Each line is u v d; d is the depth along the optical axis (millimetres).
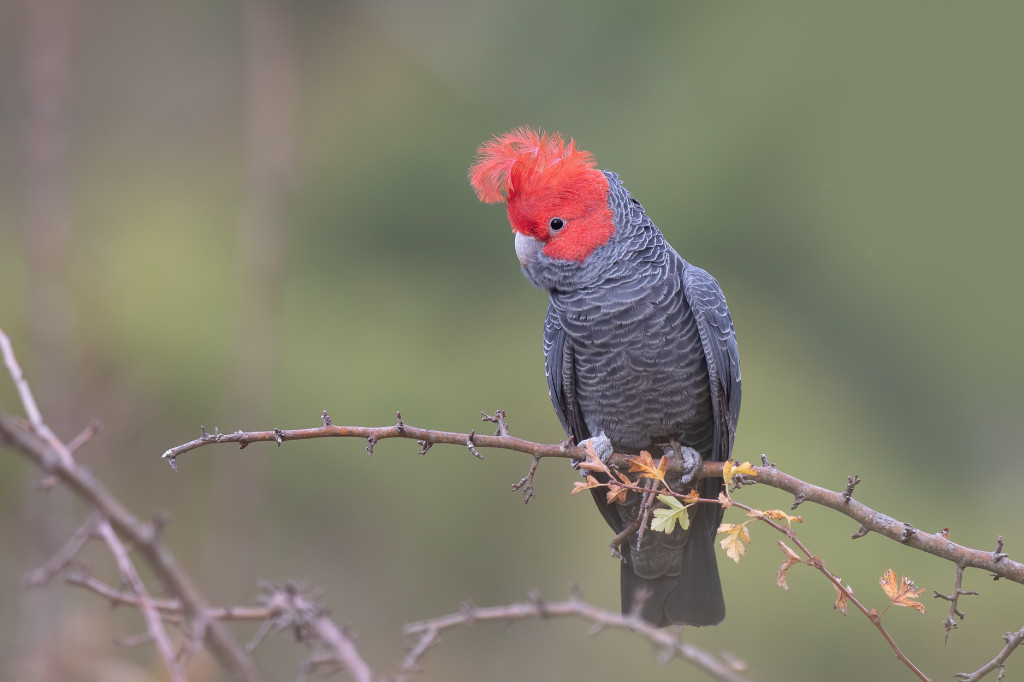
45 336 10930
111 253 15305
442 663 12648
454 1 17406
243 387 11984
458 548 13703
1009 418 15453
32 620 8211
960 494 15062
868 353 15672
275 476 13898
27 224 11875
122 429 12727
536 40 17031
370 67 17609
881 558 12938
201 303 14516
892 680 12273
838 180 15141
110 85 18234
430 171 16672
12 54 16812
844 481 13852
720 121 15891
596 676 11906
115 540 4008
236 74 18531
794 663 12188
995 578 4801
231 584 11125
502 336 15797
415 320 15828
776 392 14773
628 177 16094
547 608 4926
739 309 15672
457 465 14141
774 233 15719
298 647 11156
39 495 9109
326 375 14625
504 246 16531
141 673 7430
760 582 12594
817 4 15820
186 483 13266
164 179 17281
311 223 16641
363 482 14008
